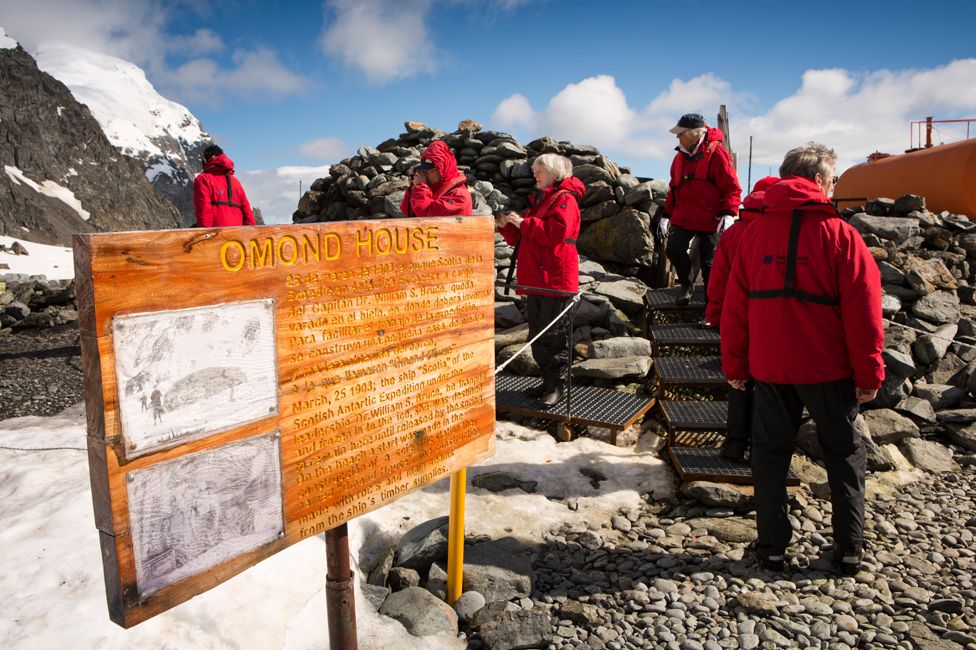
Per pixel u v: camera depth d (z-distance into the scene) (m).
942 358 5.46
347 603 2.26
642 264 7.45
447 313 2.42
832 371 3.10
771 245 3.15
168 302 1.59
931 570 3.33
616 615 3.05
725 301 3.49
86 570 2.90
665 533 3.76
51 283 9.59
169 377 1.61
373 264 2.11
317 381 1.97
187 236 1.61
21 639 2.50
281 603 2.86
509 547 3.54
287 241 1.84
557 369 4.99
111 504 1.54
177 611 2.67
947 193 8.87
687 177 5.87
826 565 3.36
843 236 3.01
